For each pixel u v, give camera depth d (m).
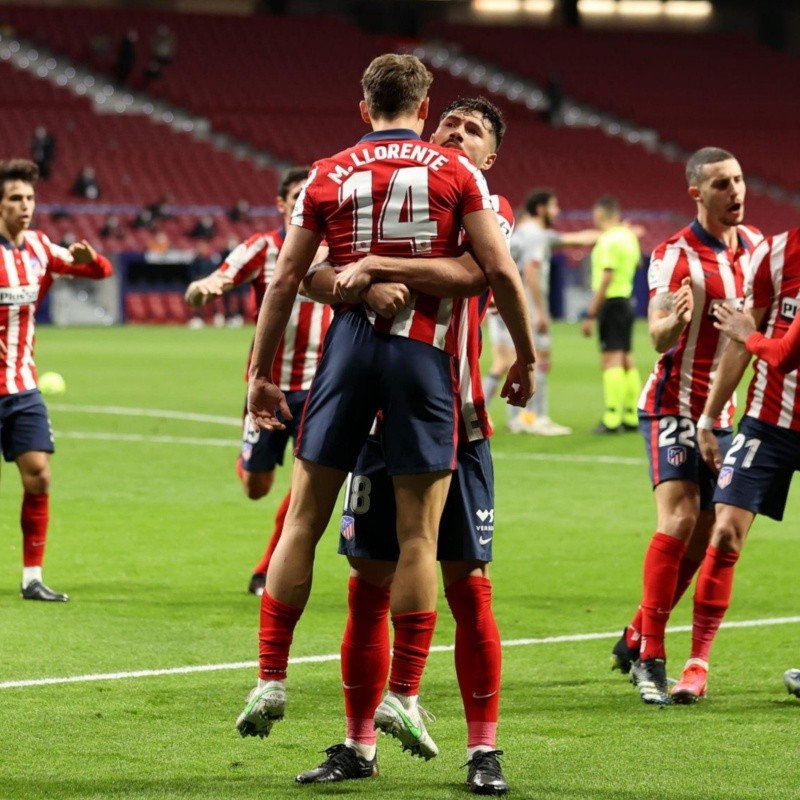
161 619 24.20
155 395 65.19
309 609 25.22
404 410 14.59
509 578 28.27
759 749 16.81
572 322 131.88
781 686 20.17
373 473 15.34
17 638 22.59
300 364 25.91
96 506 36.44
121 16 160.50
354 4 182.38
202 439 50.31
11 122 137.25
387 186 14.59
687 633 23.98
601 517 35.53
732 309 19.39
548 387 71.38
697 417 20.39
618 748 16.86
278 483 40.78
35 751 16.44
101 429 52.81
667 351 20.14
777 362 18.58
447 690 19.78
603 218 52.03
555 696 19.61
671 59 180.50
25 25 154.75
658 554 19.80
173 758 16.23
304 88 158.38
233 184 137.88
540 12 190.75
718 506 19.73
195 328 121.44
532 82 172.12
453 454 14.79
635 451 47.66
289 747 16.78
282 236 26.08
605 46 180.62
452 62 174.12
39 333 111.94
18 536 32.03
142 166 136.88
